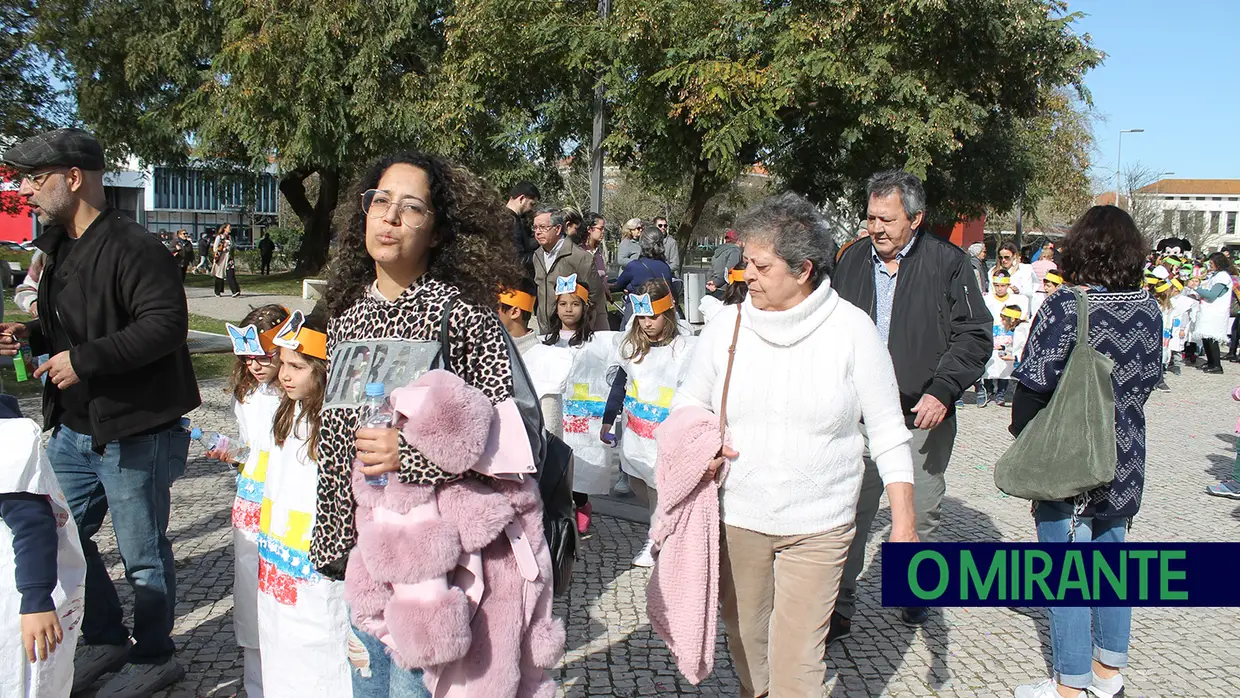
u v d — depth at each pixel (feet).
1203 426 33.71
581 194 122.21
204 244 123.34
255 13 68.80
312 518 9.65
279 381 9.98
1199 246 180.65
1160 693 12.76
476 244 7.80
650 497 16.57
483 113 61.41
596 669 12.84
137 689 11.46
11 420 8.62
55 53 80.07
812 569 9.36
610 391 17.78
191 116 78.43
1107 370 11.16
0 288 15.42
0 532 8.55
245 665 11.34
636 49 50.88
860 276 13.66
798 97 53.88
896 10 52.39
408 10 69.77
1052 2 58.44
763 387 9.33
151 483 11.41
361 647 8.13
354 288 8.11
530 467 7.22
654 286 16.17
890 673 13.09
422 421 6.77
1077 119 101.24
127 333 10.62
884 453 9.31
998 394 37.19
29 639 8.38
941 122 53.72
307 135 69.36
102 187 11.37
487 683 7.27
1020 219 109.40
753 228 9.30
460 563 7.27
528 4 50.85
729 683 12.52
